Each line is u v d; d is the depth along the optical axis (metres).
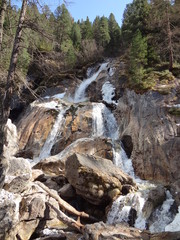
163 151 15.22
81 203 13.48
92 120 21.94
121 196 12.27
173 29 25.53
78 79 33.88
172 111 17.42
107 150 17.16
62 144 21.17
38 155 21.62
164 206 11.11
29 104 28.97
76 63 39.72
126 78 25.31
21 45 10.01
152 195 11.51
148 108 18.86
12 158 12.18
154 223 10.49
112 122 22.69
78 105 24.22
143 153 16.28
